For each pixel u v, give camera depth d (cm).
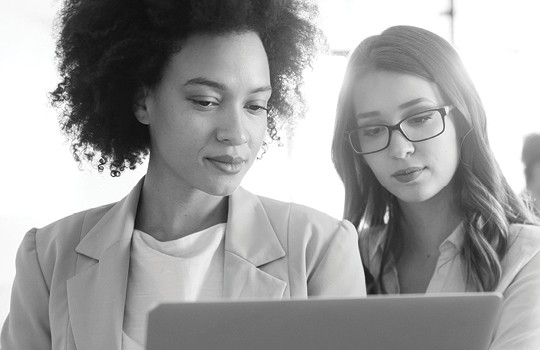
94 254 123
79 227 129
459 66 170
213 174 114
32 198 465
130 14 122
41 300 126
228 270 118
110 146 134
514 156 535
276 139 141
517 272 165
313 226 122
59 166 470
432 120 164
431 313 93
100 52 125
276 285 116
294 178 503
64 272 125
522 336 157
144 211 127
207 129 113
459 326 94
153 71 117
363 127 168
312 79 403
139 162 136
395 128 164
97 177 466
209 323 89
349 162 179
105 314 118
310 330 91
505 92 535
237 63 112
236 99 113
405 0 512
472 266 168
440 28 523
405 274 180
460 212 173
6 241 456
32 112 471
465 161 172
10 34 465
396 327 92
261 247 120
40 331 127
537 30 528
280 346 91
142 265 121
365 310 91
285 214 124
